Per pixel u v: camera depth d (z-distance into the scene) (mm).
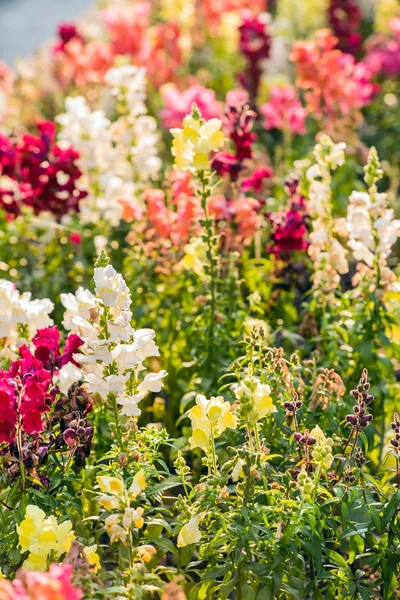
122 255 7973
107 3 19531
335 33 12820
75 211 7988
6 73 12445
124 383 4949
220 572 4594
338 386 5406
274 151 11047
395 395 6469
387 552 4742
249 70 11086
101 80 12172
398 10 15734
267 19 11828
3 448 4977
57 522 4746
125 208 7641
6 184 8805
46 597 3480
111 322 4625
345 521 4609
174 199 7332
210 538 4828
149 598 4664
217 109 9094
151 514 5699
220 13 14742
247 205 7074
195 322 6527
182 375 6898
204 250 6469
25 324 5465
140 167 8203
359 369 6426
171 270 7195
